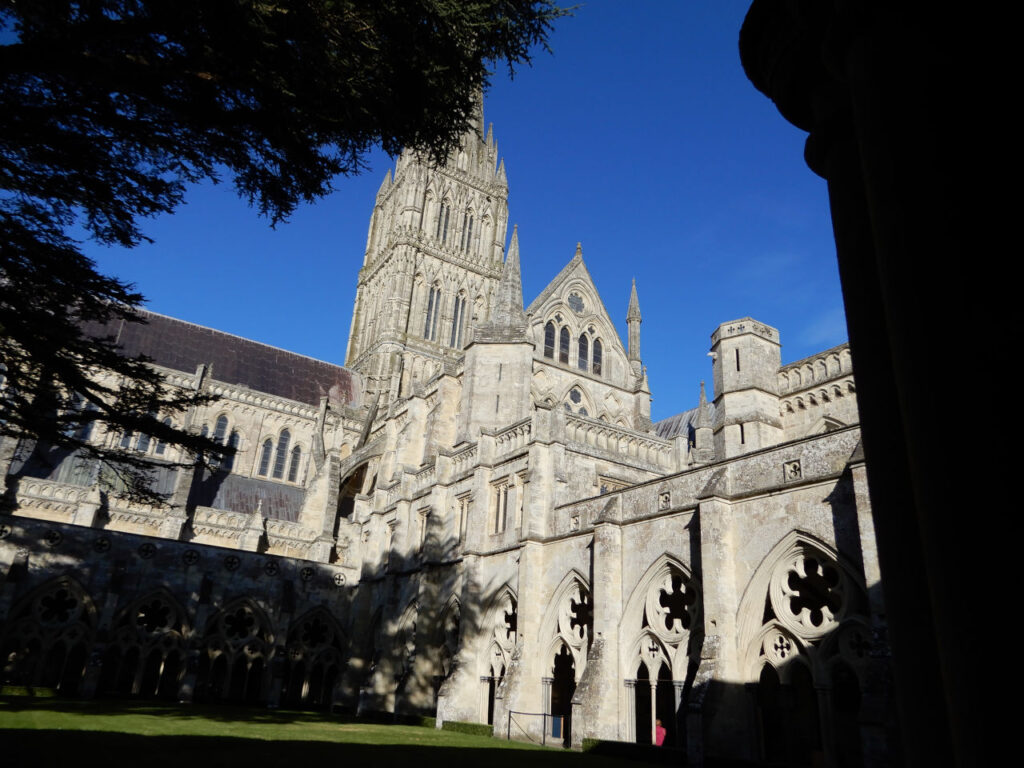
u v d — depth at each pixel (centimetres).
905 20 465
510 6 1455
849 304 616
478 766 1939
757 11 671
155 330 7750
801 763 2992
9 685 4016
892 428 550
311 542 6069
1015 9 452
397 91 1447
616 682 2809
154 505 2236
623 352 6519
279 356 8706
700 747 2155
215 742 2205
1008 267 402
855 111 488
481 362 5012
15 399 1817
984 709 331
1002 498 353
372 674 4503
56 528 4516
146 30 1245
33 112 1356
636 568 2902
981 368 380
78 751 1733
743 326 3959
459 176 10938
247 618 5162
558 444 3684
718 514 2478
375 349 9331
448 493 4506
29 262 1625
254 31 1230
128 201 1565
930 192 421
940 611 366
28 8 1234
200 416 7056
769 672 3194
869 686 1720
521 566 3472
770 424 3778
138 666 4541
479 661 3719
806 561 2473
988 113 438
